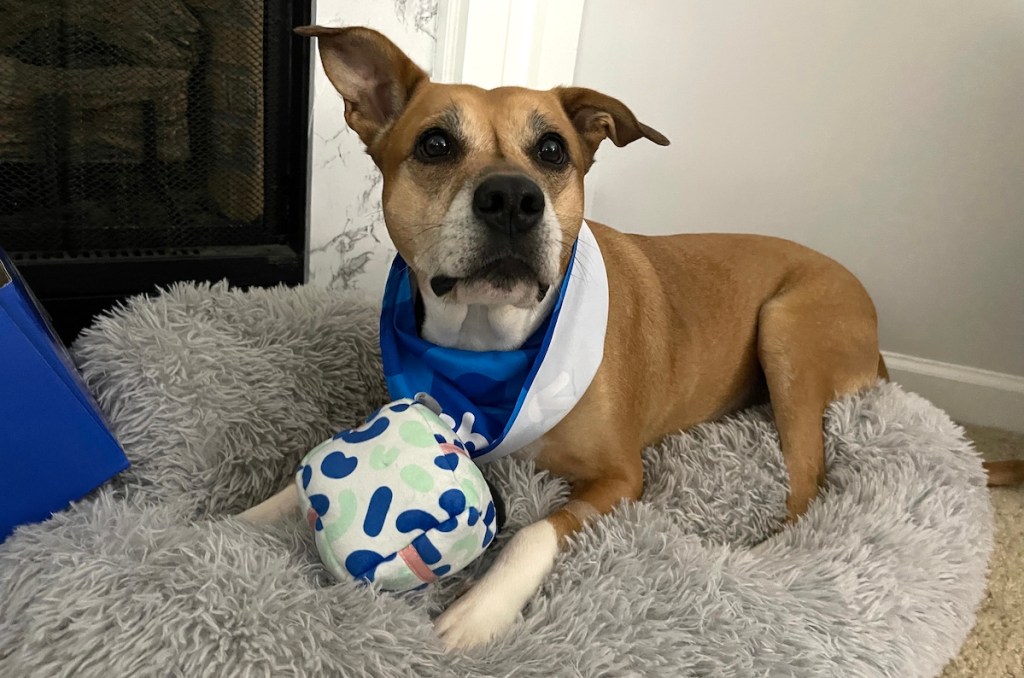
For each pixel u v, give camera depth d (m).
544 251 1.33
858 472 1.69
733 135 2.53
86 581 1.15
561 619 1.21
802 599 1.31
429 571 1.21
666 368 1.77
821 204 2.51
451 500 1.20
